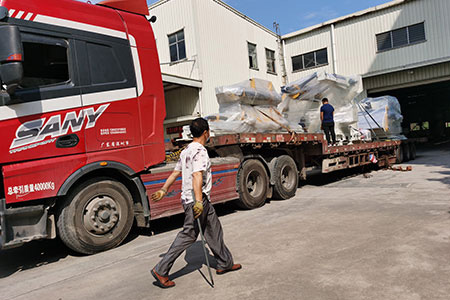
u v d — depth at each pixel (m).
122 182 5.12
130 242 5.23
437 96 34.06
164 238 5.32
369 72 19.03
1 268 4.51
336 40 20.06
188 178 3.29
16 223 3.99
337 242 4.18
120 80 4.92
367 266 3.35
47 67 4.23
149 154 5.17
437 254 3.52
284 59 22.38
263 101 7.60
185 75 16.88
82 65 4.53
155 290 3.25
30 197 3.99
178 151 6.48
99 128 4.63
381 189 7.83
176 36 17.12
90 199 4.57
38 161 4.10
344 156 10.04
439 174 9.60
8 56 3.53
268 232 4.95
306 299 2.79
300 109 9.62
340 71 19.95
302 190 8.98
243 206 6.88
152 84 5.32
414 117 36.41
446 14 16.80
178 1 16.81
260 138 7.04
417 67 17.70
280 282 3.16
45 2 4.29
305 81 9.33
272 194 7.72
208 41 16.81
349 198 7.05
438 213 5.16
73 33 4.49
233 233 5.09
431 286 2.83
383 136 13.27
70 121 4.36
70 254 4.86
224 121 6.79
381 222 4.93
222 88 7.10
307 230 4.85
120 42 5.00
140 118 5.11
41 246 5.50
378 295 2.75
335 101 10.53
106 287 3.45
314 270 3.37
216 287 3.18
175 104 17.53
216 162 6.24
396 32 18.25
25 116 4.02
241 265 3.66
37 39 4.13
